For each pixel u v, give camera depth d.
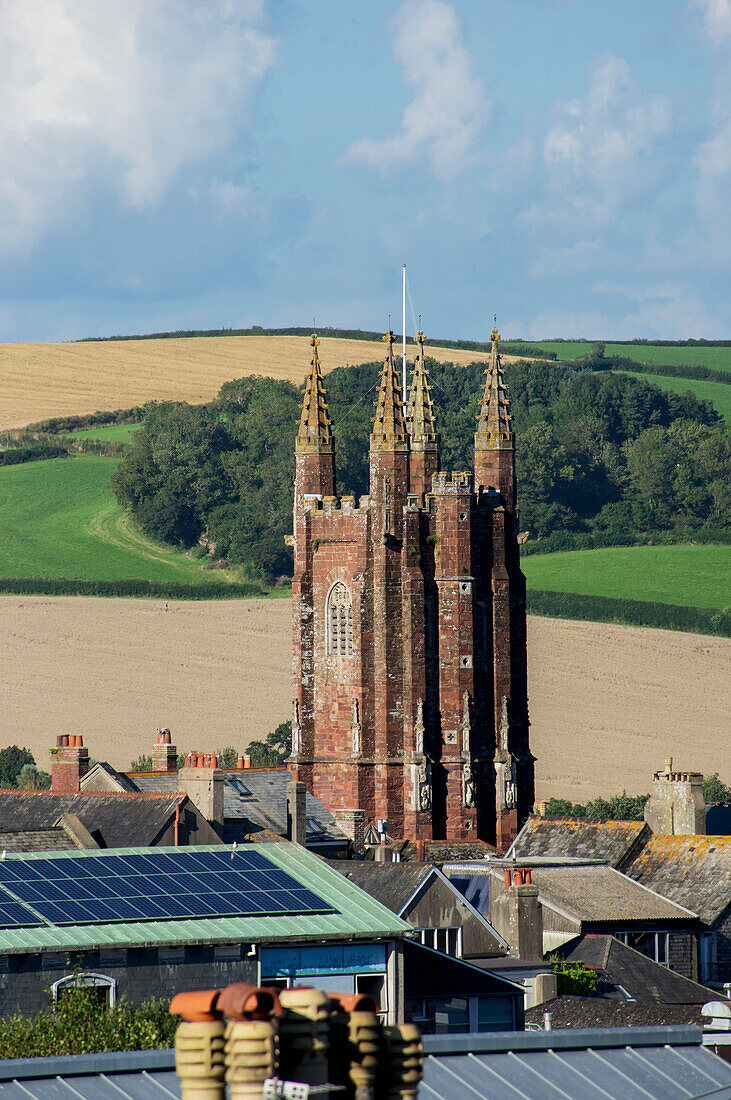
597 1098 154.88
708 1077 161.88
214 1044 97.31
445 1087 152.88
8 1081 151.38
